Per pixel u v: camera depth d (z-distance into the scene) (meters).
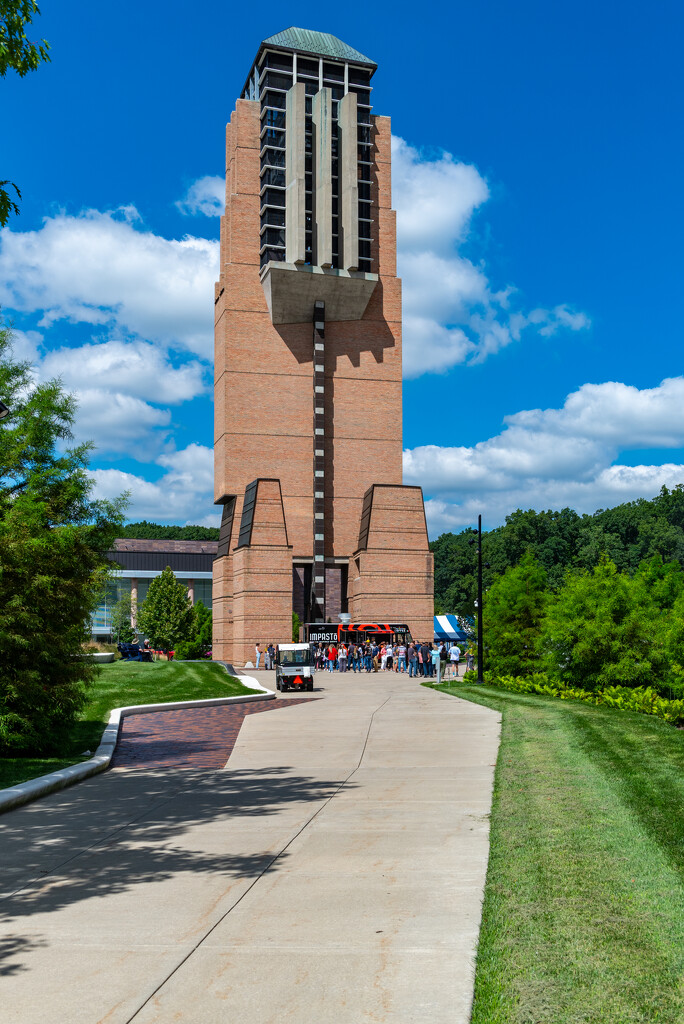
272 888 7.73
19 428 17.95
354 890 7.62
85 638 18.98
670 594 32.72
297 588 79.12
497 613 39.28
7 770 14.68
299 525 76.31
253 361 77.25
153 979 5.63
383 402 79.94
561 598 31.25
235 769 15.56
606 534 159.38
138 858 8.94
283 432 77.12
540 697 29.27
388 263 81.25
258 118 79.50
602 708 23.64
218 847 9.39
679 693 27.30
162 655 85.75
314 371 78.06
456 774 14.25
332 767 15.49
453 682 40.38
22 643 16.47
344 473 78.50
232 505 77.50
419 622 73.00
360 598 72.56
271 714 26.80
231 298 77.25
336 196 78.56
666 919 6.16
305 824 10.54
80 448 18.75
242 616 70.00
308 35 80.69
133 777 14.80
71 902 7.39
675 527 162.25
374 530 73.25
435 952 5.99
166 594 90.19
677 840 8.34
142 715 26.86
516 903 6.78
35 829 10.41
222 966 5.83
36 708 17.05
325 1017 5.00
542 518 164.00
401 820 10.66
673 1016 4.66
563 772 12.93
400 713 25.62
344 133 77.38
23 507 17.06
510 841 8.88
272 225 76.50
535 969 5.41
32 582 16.84
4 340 18.81
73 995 5.40
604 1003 4.85
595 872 7.44
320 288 76.81
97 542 18.83
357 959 5.89
